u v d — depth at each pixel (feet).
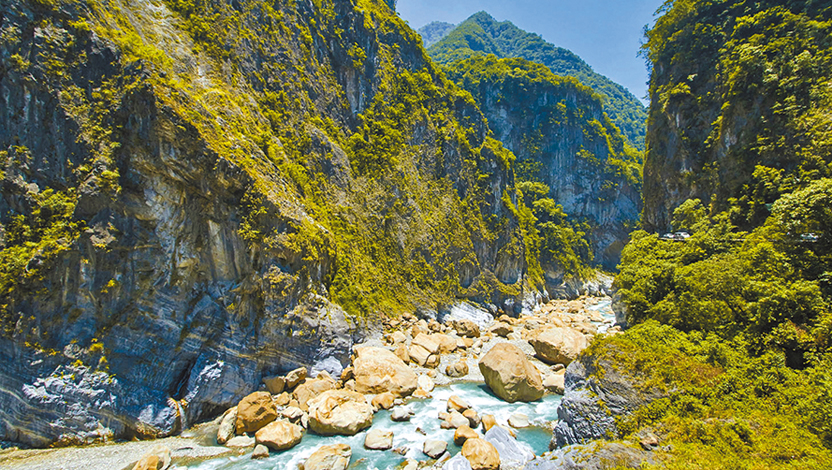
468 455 55.62
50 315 59.31
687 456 42.63
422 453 59.21
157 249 68.33
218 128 81.97
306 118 134.21
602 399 56.24
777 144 114.11
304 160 124.26
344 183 138.31
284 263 84.38
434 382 89.30
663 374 54.80
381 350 91.35
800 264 69.26
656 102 193.16
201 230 74.23
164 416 63.00
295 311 83.76
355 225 134.21
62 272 60.44
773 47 124.47
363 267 127.24
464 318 154.10
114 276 64.23
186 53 101.45
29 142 63.46
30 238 60.95
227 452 58.70
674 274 91.86
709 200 146.20
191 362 70.79
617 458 44.93
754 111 125.39
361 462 56.54
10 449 55.16
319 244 99.30
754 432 44.24
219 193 75.72
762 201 109.81
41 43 65.62
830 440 41.60
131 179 66.49
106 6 83.05
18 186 61.72
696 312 73.31
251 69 120.06
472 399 79.61
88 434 58.39
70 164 64.95
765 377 52.37
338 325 92.32
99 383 60.34
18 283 57.67
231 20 119.65
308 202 115.55
